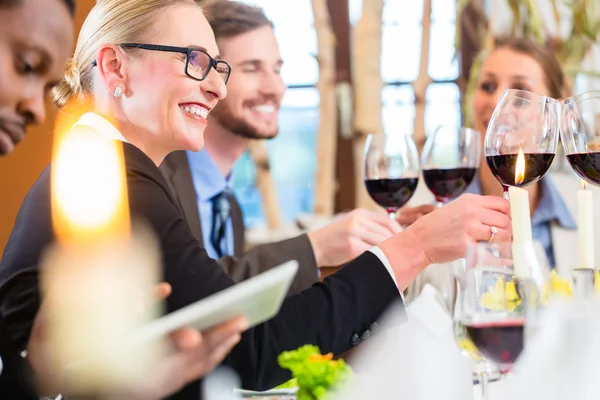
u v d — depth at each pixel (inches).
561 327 41.1
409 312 59.9
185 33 65.9
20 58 41.4
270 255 93.6
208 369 43.2
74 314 48.2
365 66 161.8
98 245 54.9
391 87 163.5
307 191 163.2
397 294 60.4
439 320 58.7
